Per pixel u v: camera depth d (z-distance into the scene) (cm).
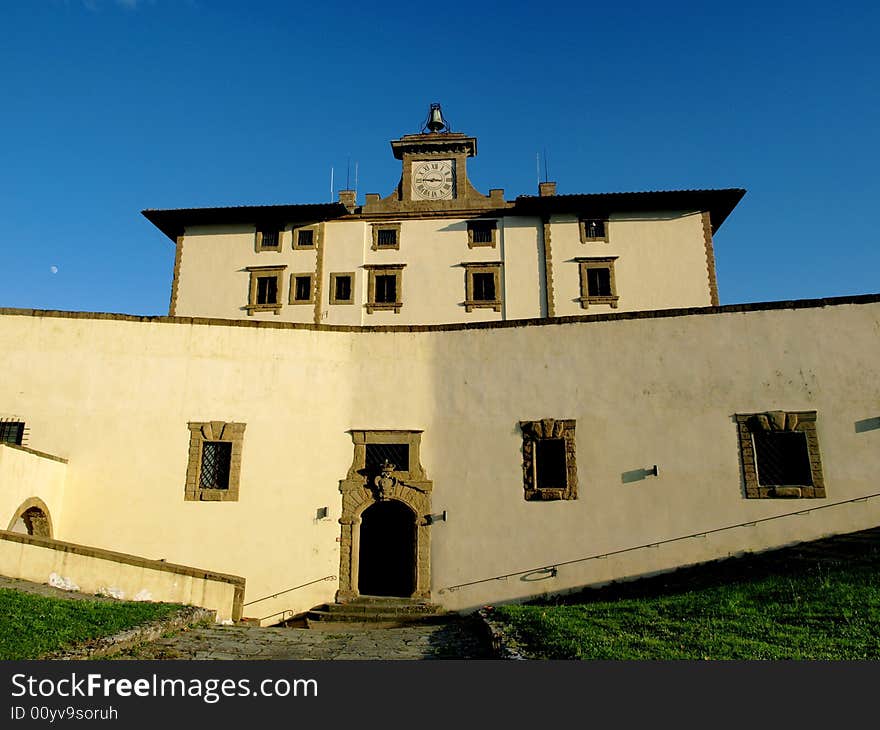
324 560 1764
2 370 1802
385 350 1922
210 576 1500
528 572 1712
